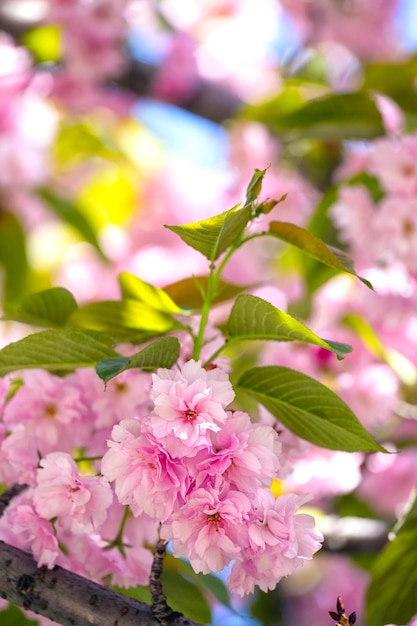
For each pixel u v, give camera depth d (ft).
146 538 4.97
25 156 8.38
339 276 7.18
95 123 9.41
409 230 6.20
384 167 6.18
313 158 8.44
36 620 5.18
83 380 4.99
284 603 8.36
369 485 7.25
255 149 8.22
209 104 8.93
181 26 9.70
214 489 4.53
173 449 4.52
